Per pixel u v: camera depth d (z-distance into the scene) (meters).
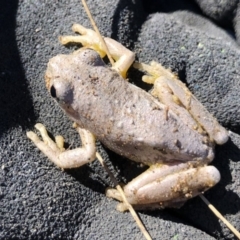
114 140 0.15
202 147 0.15
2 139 0.15
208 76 0.16
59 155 0.15
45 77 0.15
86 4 0.16
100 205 0.16
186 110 0.15
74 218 0.15
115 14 0.16
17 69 0.16
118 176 0.16
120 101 0.15
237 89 0.16
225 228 0.16
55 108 0.16
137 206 0.15
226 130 0.16
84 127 0.15
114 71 0.15
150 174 0.15
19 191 0.15
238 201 0.16
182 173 0.15
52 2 0.16
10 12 0.16
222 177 0.16
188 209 0.16
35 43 0.16
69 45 0.16
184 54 0.16
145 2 0.17
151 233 0.15
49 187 0.15
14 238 0.15
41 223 0.15
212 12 0.17
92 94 0.15
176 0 0.17
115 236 0.15
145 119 0.15
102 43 0.16
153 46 0.16
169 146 0.15
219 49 0.16
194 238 0.15
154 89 0.16
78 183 0.16
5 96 0.16
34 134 0.15
